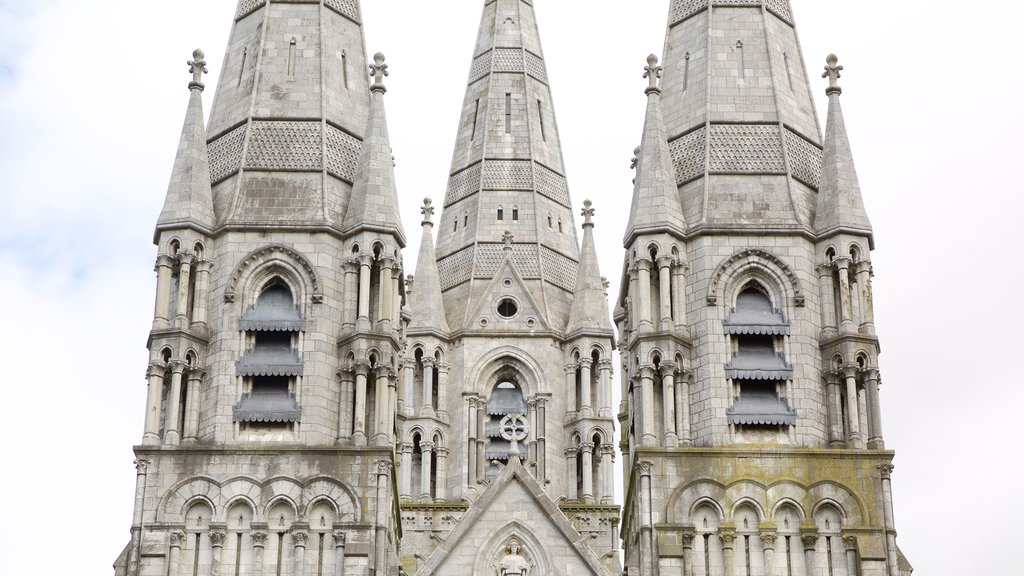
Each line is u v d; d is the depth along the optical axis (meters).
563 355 145.38
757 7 119.88
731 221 112.12
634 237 111.94
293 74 117.69
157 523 104.88
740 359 109.25
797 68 119.75
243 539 105.00
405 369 143.75
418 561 138.25
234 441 107.06
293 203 113.00
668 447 106.75
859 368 108.88
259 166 114.31
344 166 115.31
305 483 106.00
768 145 115.00
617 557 138.88
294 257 111.50
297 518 105.31
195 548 104.75
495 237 149.12
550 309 146.62
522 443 143.12
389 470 107.19
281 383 109.19
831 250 111.62
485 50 157.88
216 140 116.62
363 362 108.94
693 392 108.81
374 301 111.38
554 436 142.88
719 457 106.56
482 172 151.50
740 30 119.00
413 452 142.38
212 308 110.69
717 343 109.38
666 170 113.75
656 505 105.62
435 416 142.88
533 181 151.38
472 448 142.25
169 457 106.38
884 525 105.25
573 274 150.00
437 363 144.62
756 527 105.38
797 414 108.00
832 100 116.12
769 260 111.38
